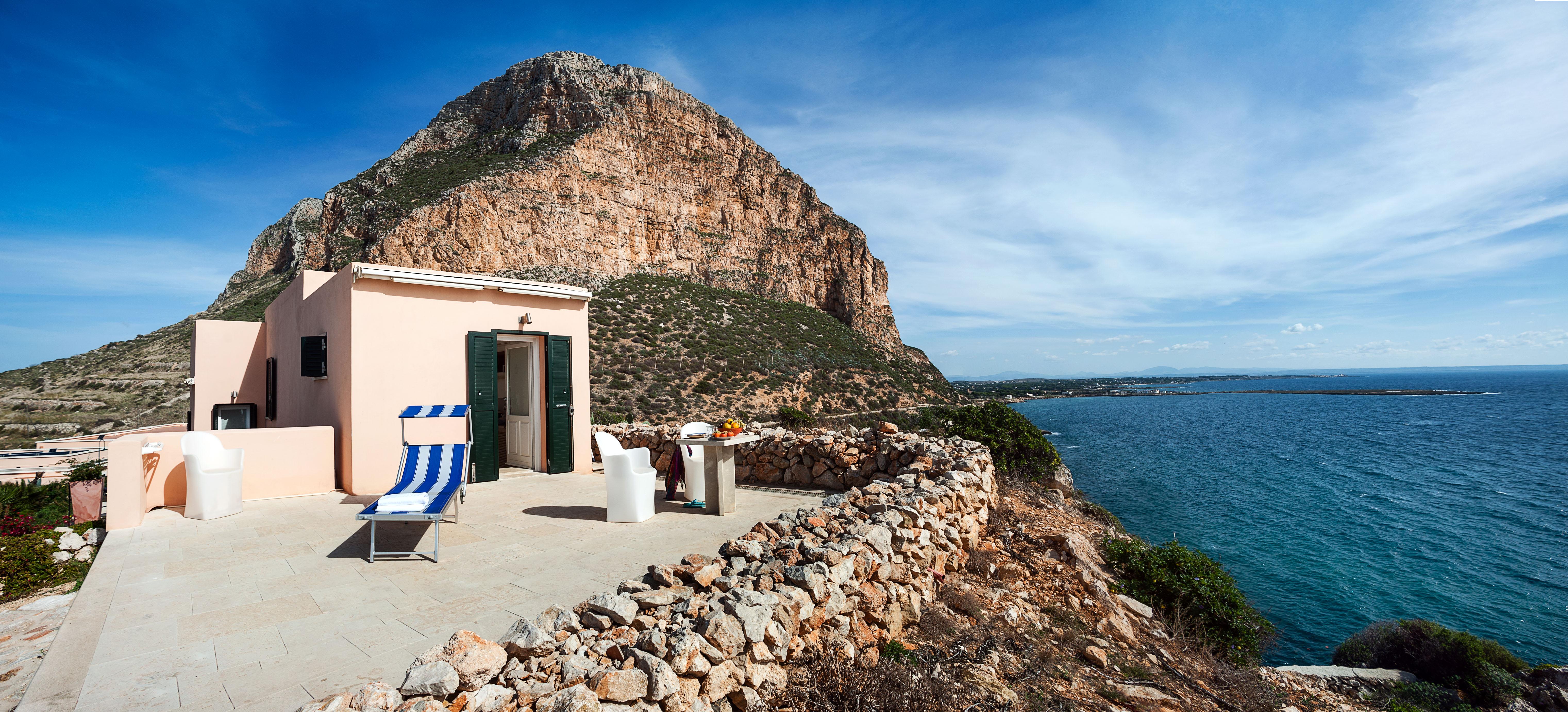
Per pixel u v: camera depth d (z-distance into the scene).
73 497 6.93
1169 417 84.88
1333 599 18.56
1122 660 4.79
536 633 2.63
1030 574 6.37
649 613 3.11
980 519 7.38
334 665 3.04
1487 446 54.41
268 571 4.59
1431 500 32.28
